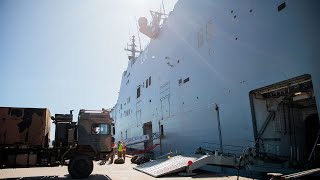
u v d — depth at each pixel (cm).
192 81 1844
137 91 3359
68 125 1328
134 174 1313
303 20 982
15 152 1213
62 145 1291
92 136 1297
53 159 1241
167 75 2327
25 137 1233
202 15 1756
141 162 1962
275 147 1220
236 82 1348
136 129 3297
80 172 1160
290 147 1245
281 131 1259
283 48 1059
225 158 1220
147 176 1215
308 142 1290
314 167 923
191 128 1817
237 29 1366
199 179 1057
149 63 2894
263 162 1127
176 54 2155
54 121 1323
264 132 1230
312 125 1328
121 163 2070
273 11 1130
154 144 2569
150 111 2756
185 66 1970
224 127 1435
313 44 935
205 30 1700
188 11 1983
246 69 1275
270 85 1125
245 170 1221
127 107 3900
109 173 1370
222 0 1523
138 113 3244
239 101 1319
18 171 1520
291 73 1014
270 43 1131
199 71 1747
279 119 1273
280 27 1085
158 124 2478
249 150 1149
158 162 1580
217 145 1490
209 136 1579
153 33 2653
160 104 2461
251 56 1245
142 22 2673
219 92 1498
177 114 2067
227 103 1420
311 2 958
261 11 1202
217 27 1557
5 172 1456
